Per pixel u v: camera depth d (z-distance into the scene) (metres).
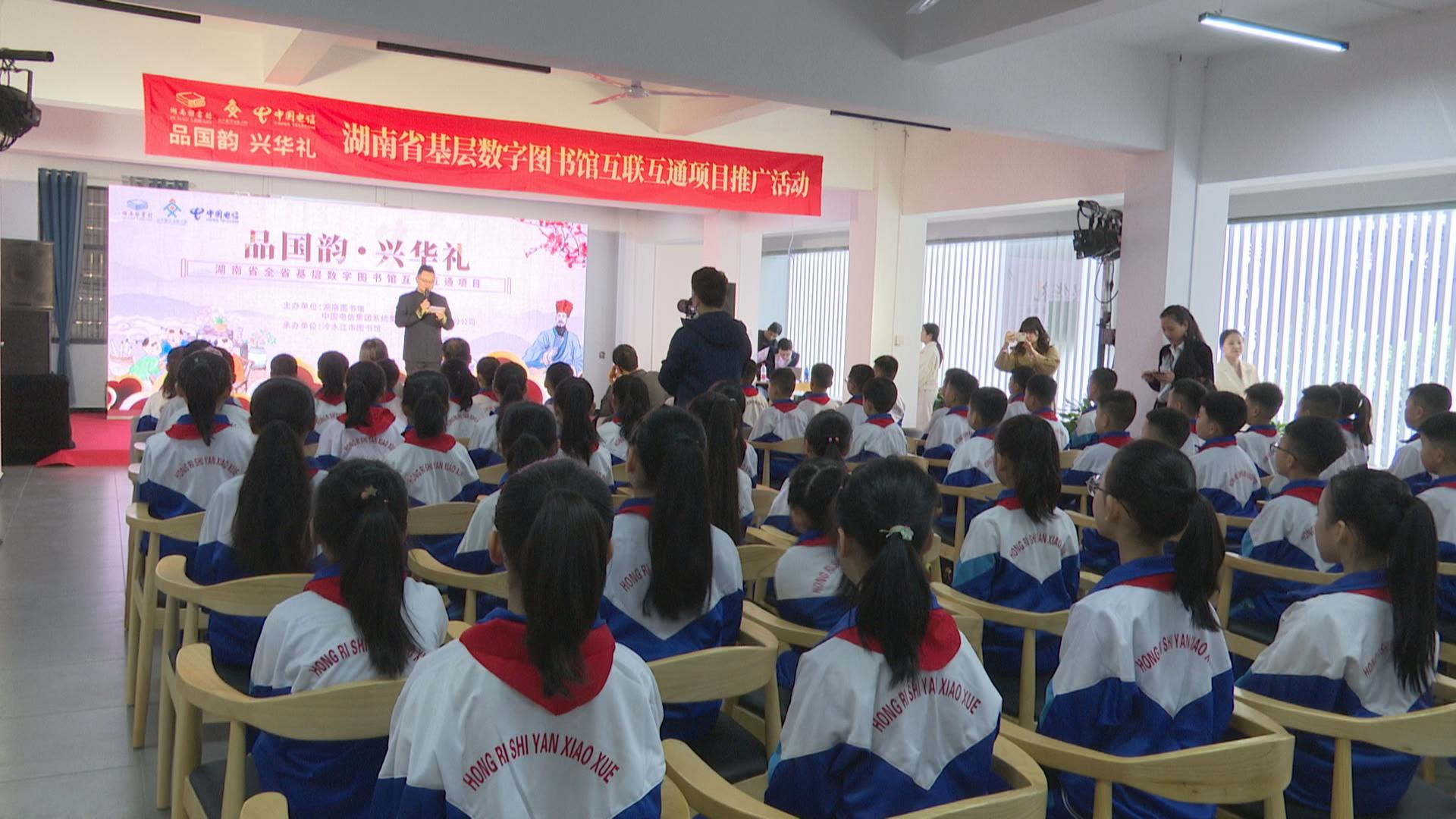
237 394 9.88
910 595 1.44
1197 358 5.67
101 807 2.53
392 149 7.17
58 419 7.73
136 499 3.20
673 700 1.81
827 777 1.47
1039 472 2.48
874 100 5.52
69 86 6.63
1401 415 7.13
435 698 1.24
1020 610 2.48
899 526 1.52
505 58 4.74
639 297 12.17
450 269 10.81
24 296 7.68
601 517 1.31
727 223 11.29
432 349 8.47
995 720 1.51
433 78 7.75
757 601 2.93
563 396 3.15
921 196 9.20
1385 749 1.88
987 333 10.86
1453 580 2.95
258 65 7.19
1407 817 1.89
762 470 5.78
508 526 1.34
